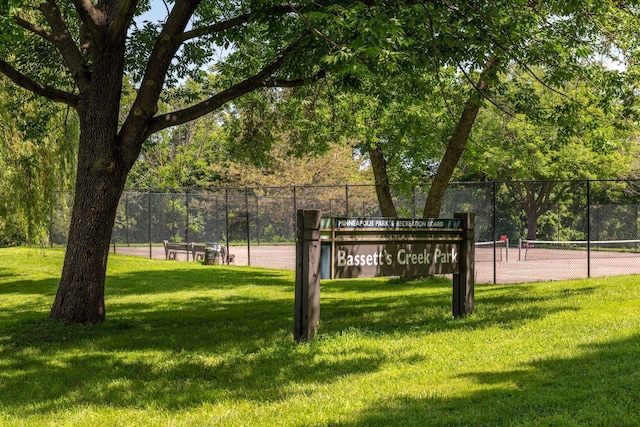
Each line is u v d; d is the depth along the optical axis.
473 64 12.17
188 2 10.91
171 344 9.09
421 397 5.59
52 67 14.45
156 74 10.93
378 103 17.41
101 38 10.85
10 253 29.94
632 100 12.79
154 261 27.97
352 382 6.30
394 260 9.13
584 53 11.62
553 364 6.47
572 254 33.59
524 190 42.47
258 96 17.66
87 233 10.88
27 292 18.19
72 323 10.70
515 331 8.52
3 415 5.76
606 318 9.08
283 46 13.27
